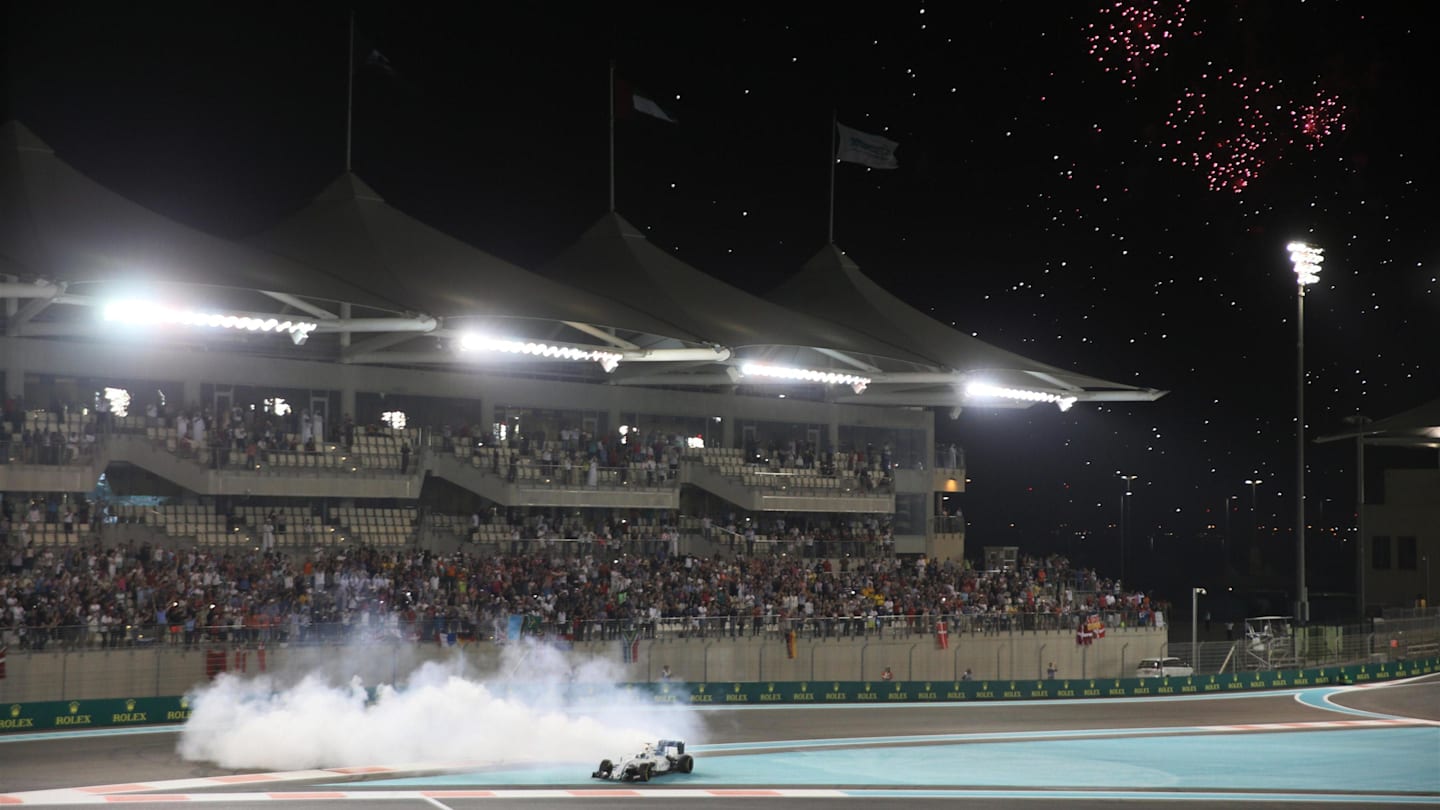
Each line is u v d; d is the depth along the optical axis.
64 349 58.00
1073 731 51.25
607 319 61.47
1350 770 42.75
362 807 33.38
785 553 74.00
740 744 46.09
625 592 62.44
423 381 67.94
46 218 52.06
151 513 57.75
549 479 67.88
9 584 49.72
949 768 41.88
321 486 61.41
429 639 54.22
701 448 74.69
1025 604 73.75
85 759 39.47
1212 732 51.56
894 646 64.62
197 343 62.16
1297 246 68.56
